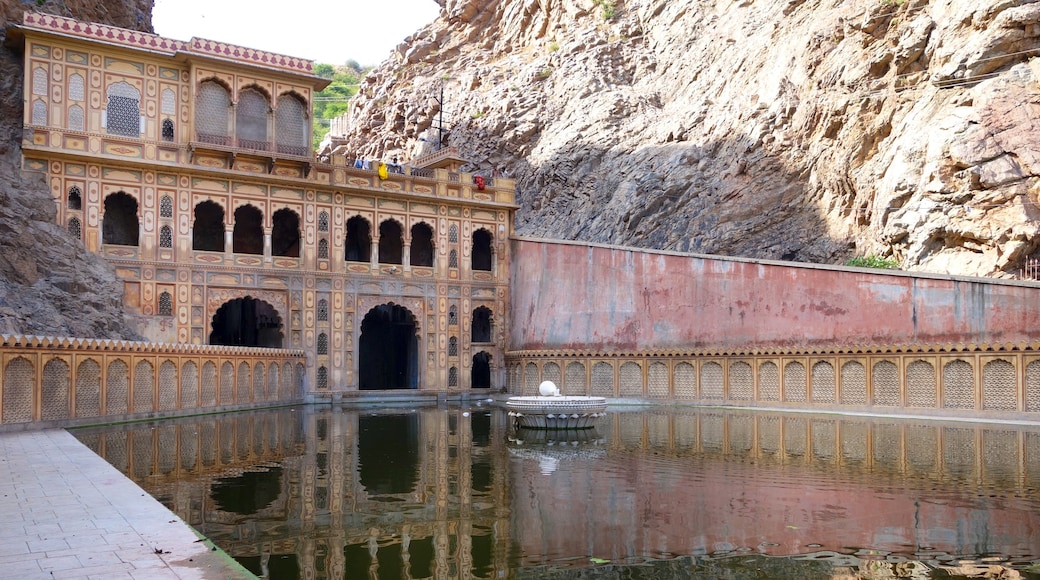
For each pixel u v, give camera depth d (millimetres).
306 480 13461
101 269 29516
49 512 9531
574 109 55656
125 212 33062
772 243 37312
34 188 28812
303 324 34000
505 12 70875
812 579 8039
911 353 25766
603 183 48906
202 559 7414
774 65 42750
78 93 30281
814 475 13938
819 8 42812
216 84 32688
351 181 35344
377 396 35250
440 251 37406
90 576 6820
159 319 30844
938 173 29750
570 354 35094
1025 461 15430
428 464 15383
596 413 22156
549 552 9109
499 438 19969
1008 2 31047
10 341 18312
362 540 9656
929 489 12500
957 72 32031
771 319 29766
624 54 58812
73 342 20016
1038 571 8234
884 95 35125
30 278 26609
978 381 24328
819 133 37625
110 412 21453
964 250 29297
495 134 58875
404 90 71062
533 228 51750
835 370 27672
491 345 38406
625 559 8805
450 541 9609
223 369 27000
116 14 42188
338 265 34906
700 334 31766
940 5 34594
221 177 32531
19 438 17188
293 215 37250
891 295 26859
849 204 35688
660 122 49719
